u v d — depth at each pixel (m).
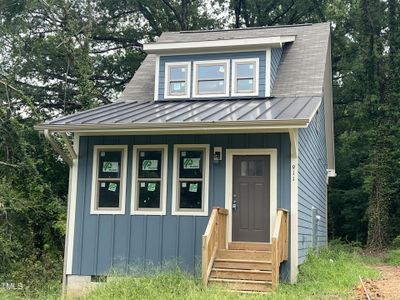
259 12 30.30
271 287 9.26
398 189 23.88
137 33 29.02
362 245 25.62
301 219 11.79
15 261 14.92
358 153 26.77
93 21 26.39
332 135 21.00
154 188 11.65
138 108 12.92
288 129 10.34
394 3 24.53
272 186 10.91
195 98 13.73
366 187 23.70
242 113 10.88
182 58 14.05
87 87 22.52
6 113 16.75
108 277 10.82
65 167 21.34
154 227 11.42
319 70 13.77
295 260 10.48
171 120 10.70
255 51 13.48
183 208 11.37
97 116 11.86
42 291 12.42
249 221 11.02
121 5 28.00
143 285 9.48
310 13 29.39
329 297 8.85
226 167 11.26
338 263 13.18
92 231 11.77
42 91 24.53
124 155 11.88
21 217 16.28
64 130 11.33
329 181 28.55
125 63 28.41
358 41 26.30
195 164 11.49
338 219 28.20
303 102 11.79
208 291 8.91
